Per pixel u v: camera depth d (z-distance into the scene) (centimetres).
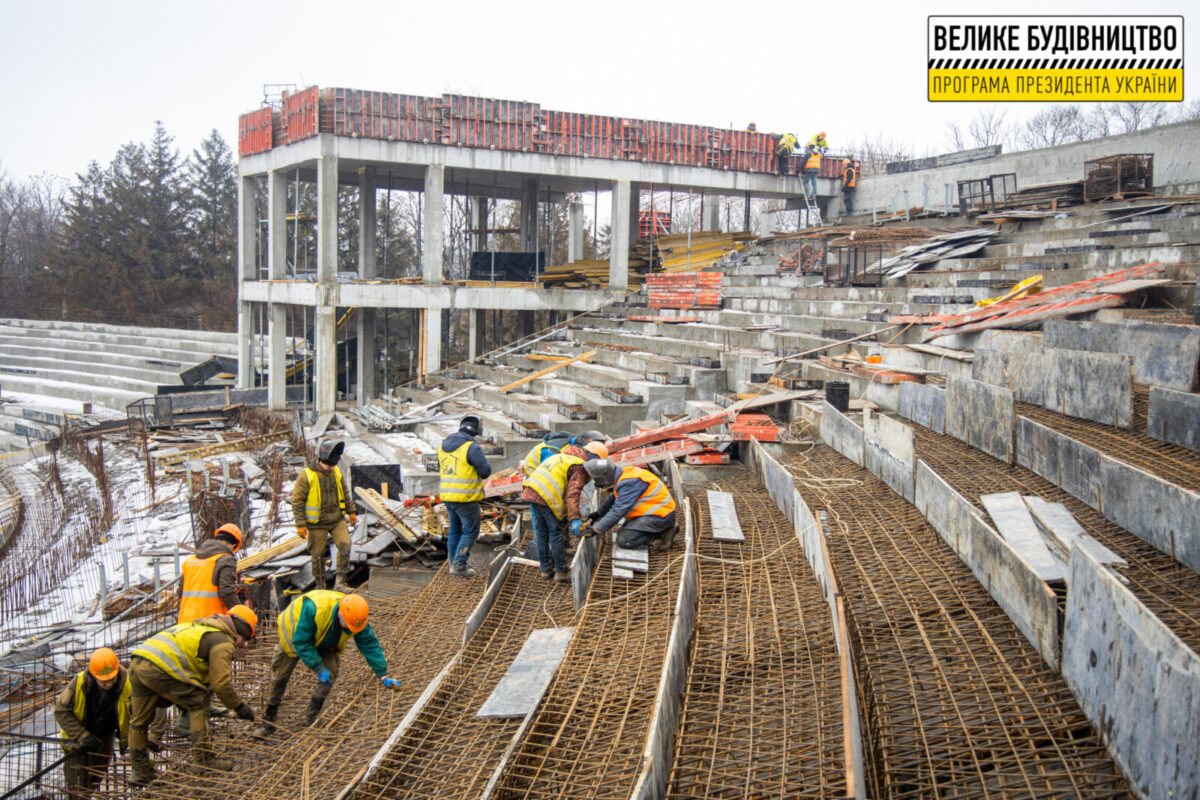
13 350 3569
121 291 5206
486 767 558
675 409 1486
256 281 2427
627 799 483
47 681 815
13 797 645
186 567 713
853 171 2669
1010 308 1247
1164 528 607
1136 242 1468
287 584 1009
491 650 743
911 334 1370
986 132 5081
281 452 1739
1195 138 1756
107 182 5609
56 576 1156
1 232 6656
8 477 1897
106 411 2747
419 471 1384
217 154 5866
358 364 2419
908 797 451
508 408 1719
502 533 1056
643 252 2603
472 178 2694
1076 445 738
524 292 2294
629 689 614
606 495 1001
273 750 644
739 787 479
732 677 598
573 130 2264
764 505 977
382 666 665
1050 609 522
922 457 914
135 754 618
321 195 2044
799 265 2075
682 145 2412
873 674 559
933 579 674
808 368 1366
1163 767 389
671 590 748
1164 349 898
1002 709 499
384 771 564
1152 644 405
